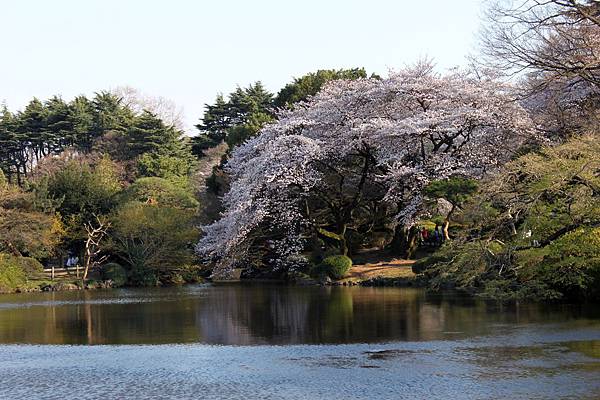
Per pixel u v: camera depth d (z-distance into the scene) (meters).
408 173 33.25
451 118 32.59
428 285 28.69
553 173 21.03
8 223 38.97
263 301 25.89
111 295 32.06
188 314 22.08
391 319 18.97
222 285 36.88
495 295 23.19
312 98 39.75
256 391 11.04
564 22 22.55
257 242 39.72
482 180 27.12
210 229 37.72
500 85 33.97
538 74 26.62
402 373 11.99
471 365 12.50
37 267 39.62
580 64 22.44
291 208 36.66
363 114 36.28
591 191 20.58
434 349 14.19
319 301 24.88
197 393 11.03
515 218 22.80
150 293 32.69
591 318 18.20
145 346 15.70
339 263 33.59
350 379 11.64
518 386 10.84
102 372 12.80
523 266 22.25
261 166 34.84
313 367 12.71
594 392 10.38
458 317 19.03
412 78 35.38
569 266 21.41
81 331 18.53
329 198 37.97
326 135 36.81
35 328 19.33
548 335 15.55
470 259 23.38
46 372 12.89
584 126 25.62
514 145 33.09
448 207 35.00
